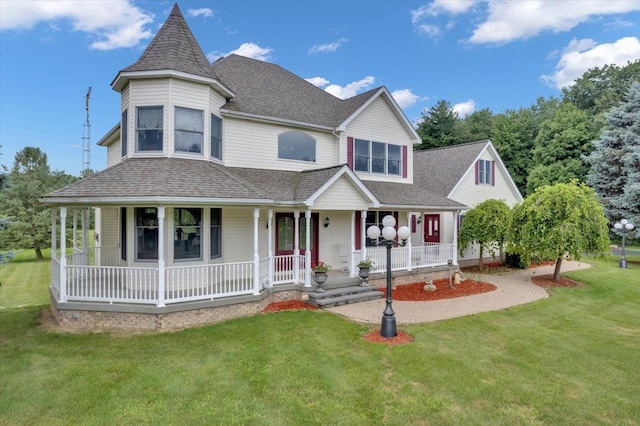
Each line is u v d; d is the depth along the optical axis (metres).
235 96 13.81
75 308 9.10
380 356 7.22
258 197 10.13
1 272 21.78
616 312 10.92
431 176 21.59
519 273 17.75
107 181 9.51
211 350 7.51
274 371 6.53
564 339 8.39
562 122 35.22
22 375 6.39
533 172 35.53
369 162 16.12
